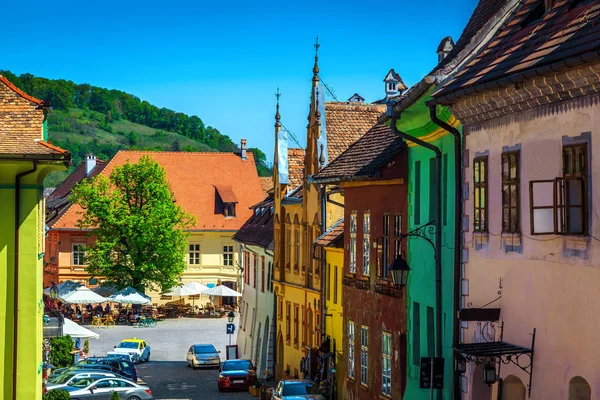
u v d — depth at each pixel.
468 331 21.55
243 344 67.38
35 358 26.02
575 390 17.02
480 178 20.80
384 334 31.61
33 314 25.98
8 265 25.84
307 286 47.62
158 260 84.69
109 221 82.88
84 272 95.94
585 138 16.52
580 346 16.64
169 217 84.25
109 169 104.94
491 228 20.25
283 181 53.94
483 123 20.67
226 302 100.75
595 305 16.19
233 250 102.12
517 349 18.62
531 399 18.25
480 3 27.11
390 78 50.34
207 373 59.38
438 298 25.55
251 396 49.06
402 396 29.86
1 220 25.81
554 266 17.55
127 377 49.12
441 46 29.84
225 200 102.69
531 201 18.14
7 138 25.53
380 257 32.16
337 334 40.72
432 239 26.77
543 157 17.95
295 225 51.38
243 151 110.00
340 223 43.25
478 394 21.25
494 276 20.06
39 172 26.16
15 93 26.56
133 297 79.81
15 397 25.84
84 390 43.38
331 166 35.91
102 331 82.56
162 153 107.62
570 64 15.77
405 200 29.84
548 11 19.45
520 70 17.45
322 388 38.91
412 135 27.86
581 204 16.59
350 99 54.25
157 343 75.75
